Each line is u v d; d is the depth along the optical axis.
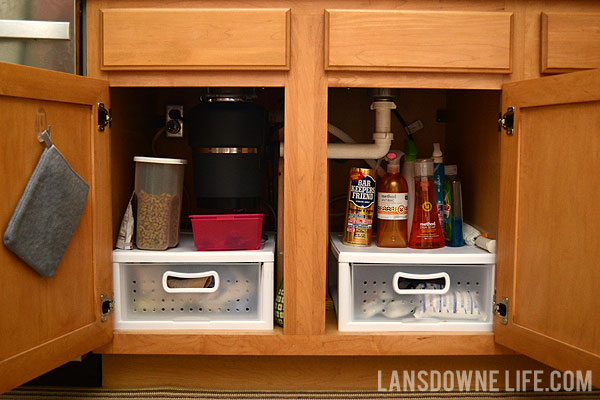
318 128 1.29
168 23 1.25
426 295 1.36
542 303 1.20
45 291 1.15
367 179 1.45
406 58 1.27
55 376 1.43
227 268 1.35
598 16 1.28
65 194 1.15
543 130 1.19
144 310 1.36
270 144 1.61
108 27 1.26
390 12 1.26
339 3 1.27
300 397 1.36
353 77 1.29
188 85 1.29
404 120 1.81
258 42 1.26
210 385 1.41
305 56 1.28
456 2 1.28
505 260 1.30
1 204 1.04
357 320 1.35
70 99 1.18
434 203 1.45
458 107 1.70
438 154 1.52
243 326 1.34
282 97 1.72
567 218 1.13
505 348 1.33
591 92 1.07
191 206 1.81
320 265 1.31
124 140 1.49
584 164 1.10
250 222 1.35
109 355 1.41
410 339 1.32
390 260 1.33
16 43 1.28
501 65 1.28
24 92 1.08
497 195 1.39
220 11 1.25
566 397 1.37
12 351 1.08
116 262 1.33
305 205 1.30
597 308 1.07
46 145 1.13
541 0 1.29
